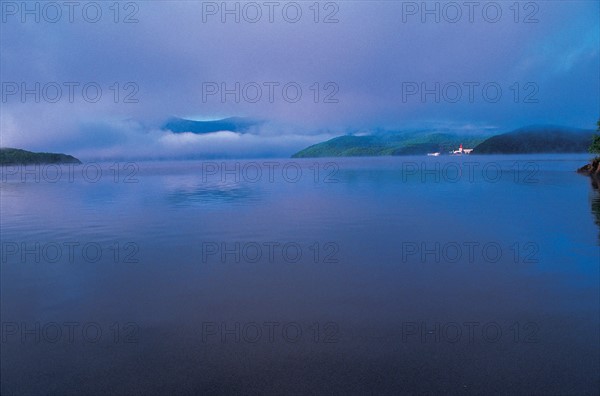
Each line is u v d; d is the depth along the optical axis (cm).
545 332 692
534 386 541
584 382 548
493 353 627
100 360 620
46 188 4009
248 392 538
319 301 852
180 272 1064
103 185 4334
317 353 635
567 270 1033
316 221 1817
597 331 689
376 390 539
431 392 534
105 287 948
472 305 818
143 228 1691
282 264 1132
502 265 1092
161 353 639
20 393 539
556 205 2256
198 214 2066
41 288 948
